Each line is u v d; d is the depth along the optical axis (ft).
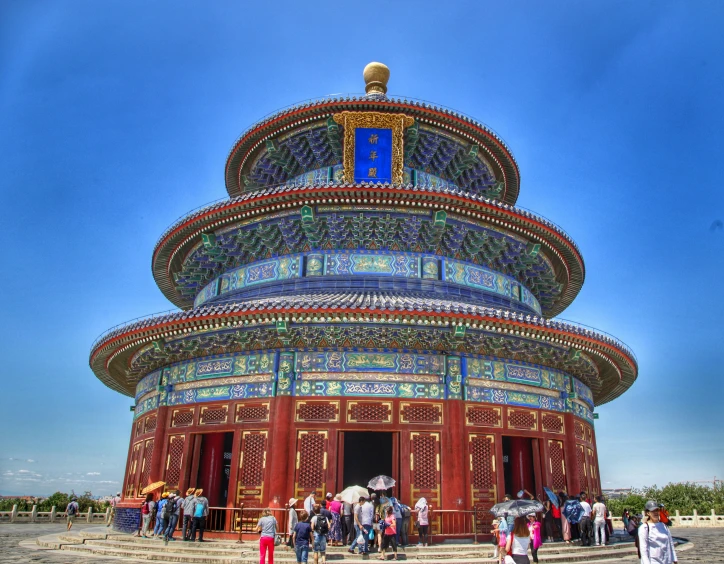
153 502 93.76
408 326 92.43
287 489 87.66
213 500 100.73
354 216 108.47
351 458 129.49
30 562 74.79
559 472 101.91
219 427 95.35
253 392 94.48
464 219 111.96
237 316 90.27
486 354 98.22
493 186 145.07
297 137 132.57
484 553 78.02
